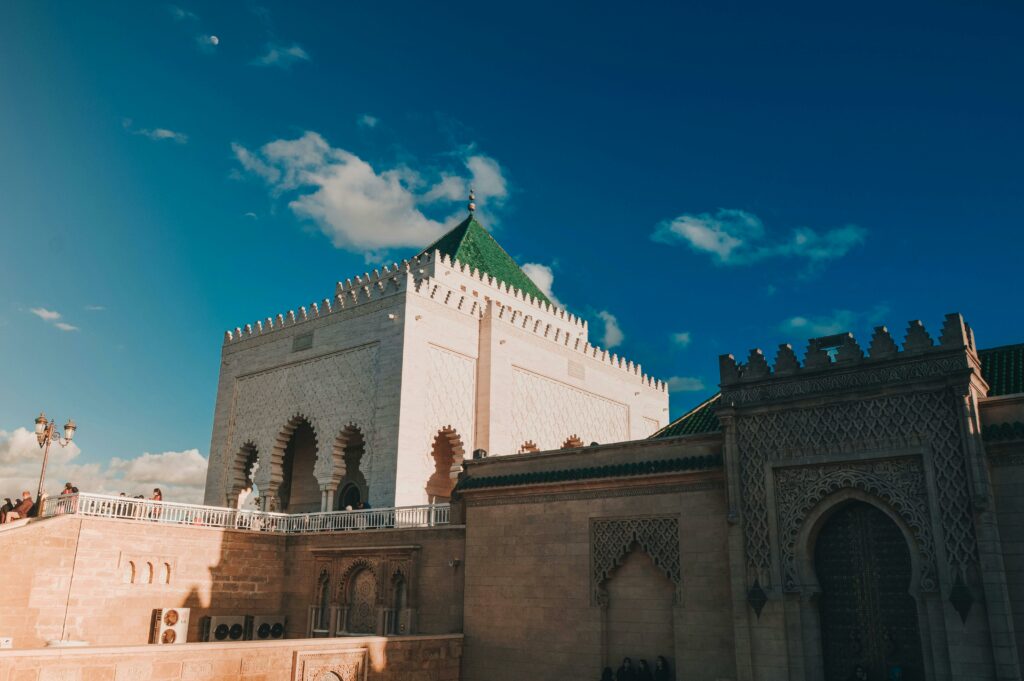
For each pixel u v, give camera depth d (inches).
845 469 653.3
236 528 1047.0
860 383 657.6
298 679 712.4
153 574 949.8
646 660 746.8
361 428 1237.7
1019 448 603.2
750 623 665.0
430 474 1221.1
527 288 1706.4
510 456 895.1
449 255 1584.6
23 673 554.9
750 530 683.4
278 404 1395.2
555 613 813.2
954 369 617.6
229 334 1549.0
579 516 821.2
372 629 976.3
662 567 753.0
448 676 843.4
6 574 825.5
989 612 566.6
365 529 1015.0
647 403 1726.1
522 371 1403.8
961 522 593.0
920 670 610.9
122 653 606.9
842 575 658.2
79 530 889.5
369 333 1277.1
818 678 639.8
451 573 916.6
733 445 707.4
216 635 983.6
